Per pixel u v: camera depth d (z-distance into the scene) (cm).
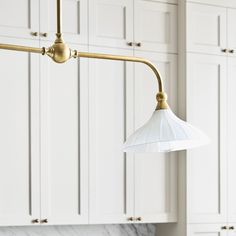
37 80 318
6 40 311
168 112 158
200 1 361
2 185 307
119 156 341
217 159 363
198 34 361
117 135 341
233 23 373
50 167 320
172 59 362
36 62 318
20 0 316
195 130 151
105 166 336
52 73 323
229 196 365
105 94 338
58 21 150
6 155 309
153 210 351
